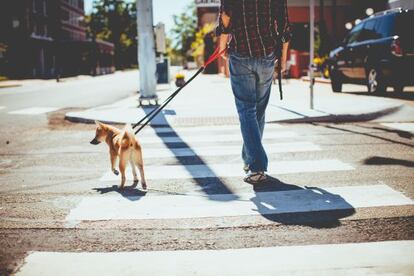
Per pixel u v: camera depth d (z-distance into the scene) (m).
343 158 5.52
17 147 7.03
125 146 4.36
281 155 5.79
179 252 2.91
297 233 3.18
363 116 8.86
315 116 8.77
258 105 4.58
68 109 13.23
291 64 27.77
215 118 9.39
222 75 37.41
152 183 4.64
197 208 3.78
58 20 66.31
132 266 2.72
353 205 3.72
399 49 11.62
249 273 2.60
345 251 2.86
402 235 3.08
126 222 3.49
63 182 4.77
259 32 4.18
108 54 76.94
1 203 4.04
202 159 5.72
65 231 3.32
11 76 51.53
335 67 15.25
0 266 2.75
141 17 11.38
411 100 11.54
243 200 3.96
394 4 22.02
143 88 11.76
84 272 2.66
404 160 5.30
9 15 51.19
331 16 28.66
